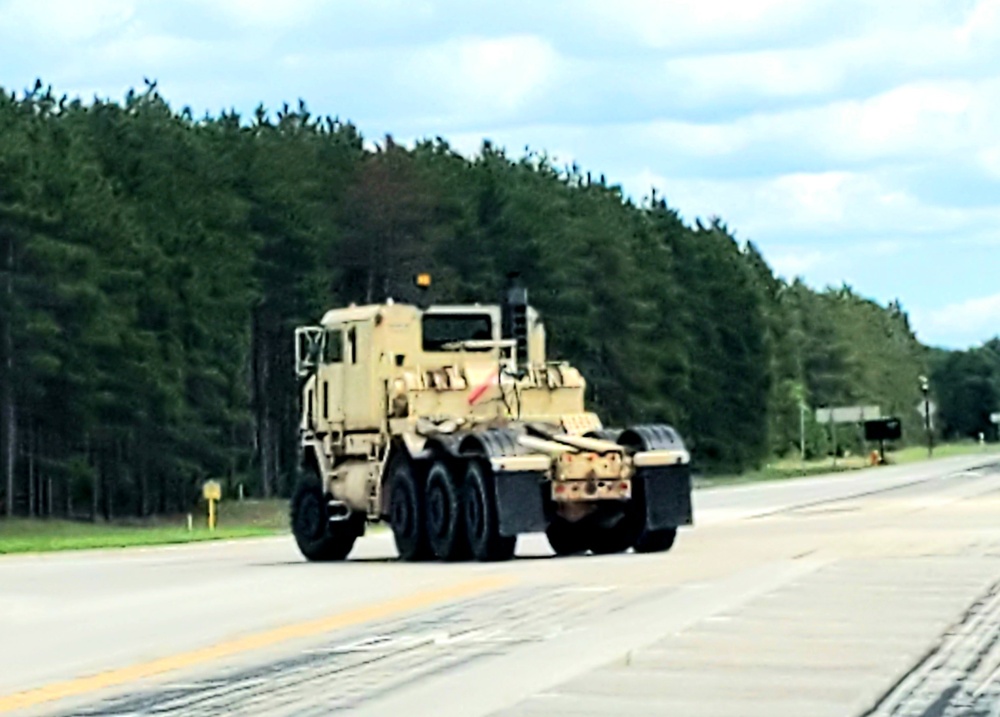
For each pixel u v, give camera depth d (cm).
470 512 7500
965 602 4850
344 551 8562
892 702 3266
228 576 7038
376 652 4159
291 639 4522
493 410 8075
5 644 4666
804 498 14200
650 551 7631
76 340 19962
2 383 19675
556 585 5803
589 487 7488
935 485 16050
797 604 4891
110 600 5988
